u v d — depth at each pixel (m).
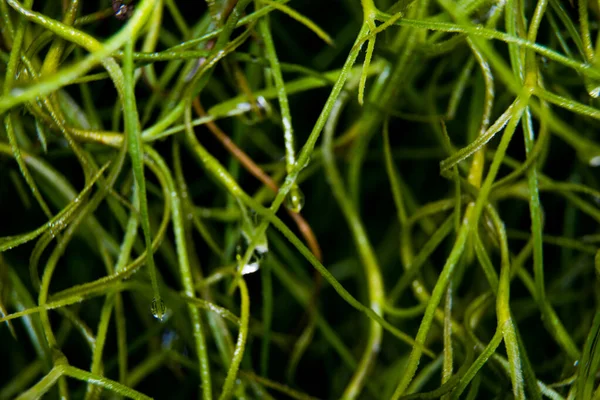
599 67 0.15
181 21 0.17
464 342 0.17
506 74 0.16
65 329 0.18
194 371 0.18
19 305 0.17
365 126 0.18
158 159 0.16
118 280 0.16
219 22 0.16
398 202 0.17
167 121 0.16
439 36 0.16
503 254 0.16
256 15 0.16
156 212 0.19
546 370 0.18
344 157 0.19
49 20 0.15
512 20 0.16
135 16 0.15
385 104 0.17
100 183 0.16
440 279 0.15
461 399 0.18
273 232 0.19
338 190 0.18
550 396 0.16
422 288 0.17
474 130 0.18
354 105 0.19
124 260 0.16
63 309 0.16
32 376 0.18
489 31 0.15
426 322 0.15
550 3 0.16
